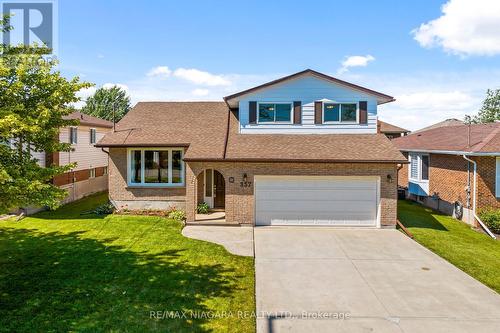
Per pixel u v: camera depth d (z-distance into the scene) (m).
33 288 7.58
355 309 6.97
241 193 14.08
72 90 7.59
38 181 6.58
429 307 7.08
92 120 24.08
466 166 15.50
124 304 6.90
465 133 18.70
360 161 13.59
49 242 11.23
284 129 16.16
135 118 18.61
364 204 14.10
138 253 10.20
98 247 10.72
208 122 17.98
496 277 8.88
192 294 7.49
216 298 7.34
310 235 12.80
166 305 6.92
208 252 10.49
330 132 16.05
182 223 14.09
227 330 6.07
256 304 7.13
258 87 16.02
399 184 24.09
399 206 19.61
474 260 10.21
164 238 11.93
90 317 6.34
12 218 14.74
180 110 19.53
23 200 6.80
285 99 16.11
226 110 19.39
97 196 22.02
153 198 16.53
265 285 8.12
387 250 11.04
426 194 19.62
